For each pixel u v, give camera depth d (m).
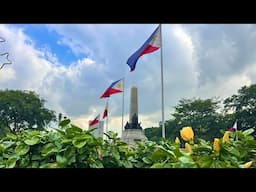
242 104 18.42
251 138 1.12
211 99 19.67
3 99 19.00
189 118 18.45
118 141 1.32
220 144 1.00
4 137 1.36
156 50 6.36
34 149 1.18
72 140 1.12
